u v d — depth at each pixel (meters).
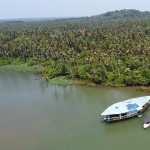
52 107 121.56
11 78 176.75
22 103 128.88
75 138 93.88
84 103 123.62
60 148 88.75
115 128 98.69
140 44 177.88
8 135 98.88
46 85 156.00
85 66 156.62
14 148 90.50
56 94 139.00
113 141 90.56
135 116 105.38
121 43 191.25
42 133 98.62
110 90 137.75
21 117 112.88
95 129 99.00
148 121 99.25
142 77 137.88
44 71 176.75
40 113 115.62
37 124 105.69
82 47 198.50
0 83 166.12
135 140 90.56
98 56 163.12
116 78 143.88
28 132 100.06
